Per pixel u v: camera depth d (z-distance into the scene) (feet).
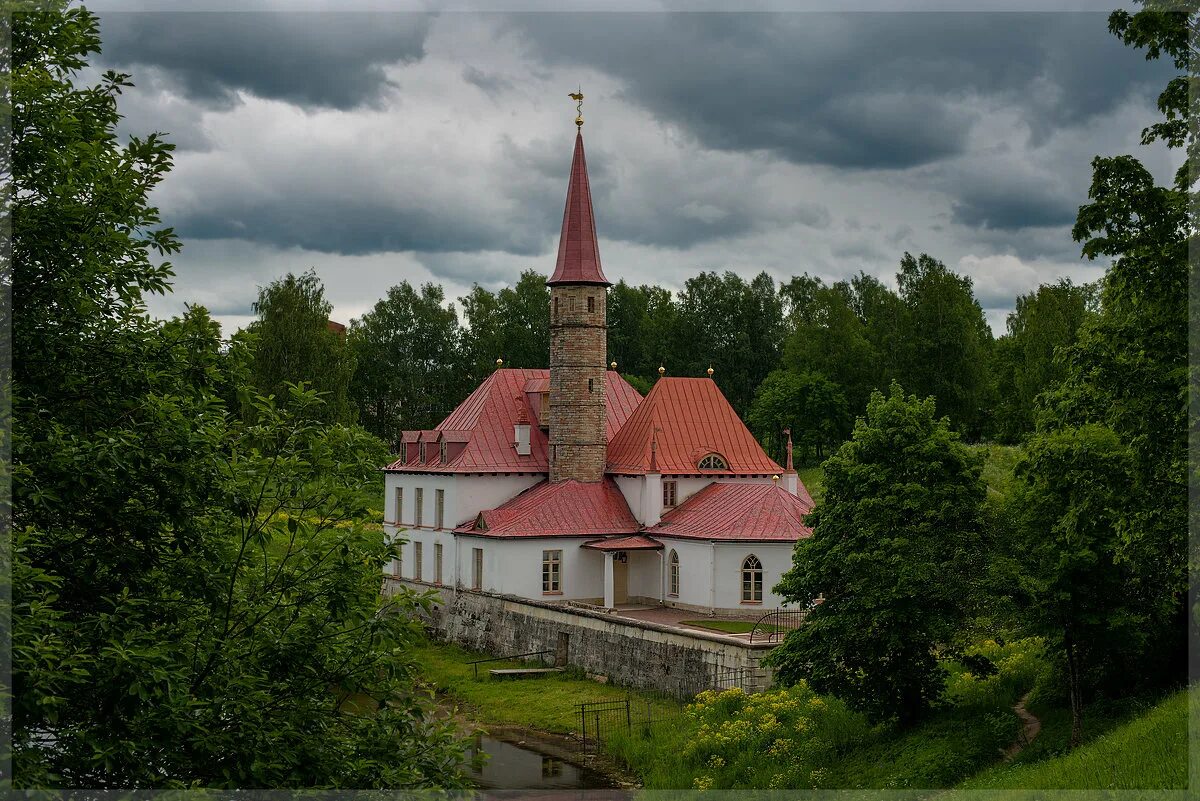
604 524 205.98
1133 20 83.30
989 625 115.85
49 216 58.85
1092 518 97.86
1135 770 79.10
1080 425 107.04
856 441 119.34
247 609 63.41
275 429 67.92
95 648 55.98
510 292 438.81
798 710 129.80
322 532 66.90
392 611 66.54
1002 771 100.17
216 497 60.64
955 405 334.03
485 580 205.46
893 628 112.47
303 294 318.24
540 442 226.99
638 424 218.79
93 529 59.82
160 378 62.75
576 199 218.79
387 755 63.26
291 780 59.06
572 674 174.70
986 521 110.73
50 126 59.21
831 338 358.02
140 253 64.44
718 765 121.49
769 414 354.74
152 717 55.11
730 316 433.07
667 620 182.80
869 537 114.32
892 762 111.14
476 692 169.78
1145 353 87.30
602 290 217.56
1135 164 84.64
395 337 418.10
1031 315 323.16
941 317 336.49
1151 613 103.96
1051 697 117.19
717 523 191.42
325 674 63.87
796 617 177.06
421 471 228.63
